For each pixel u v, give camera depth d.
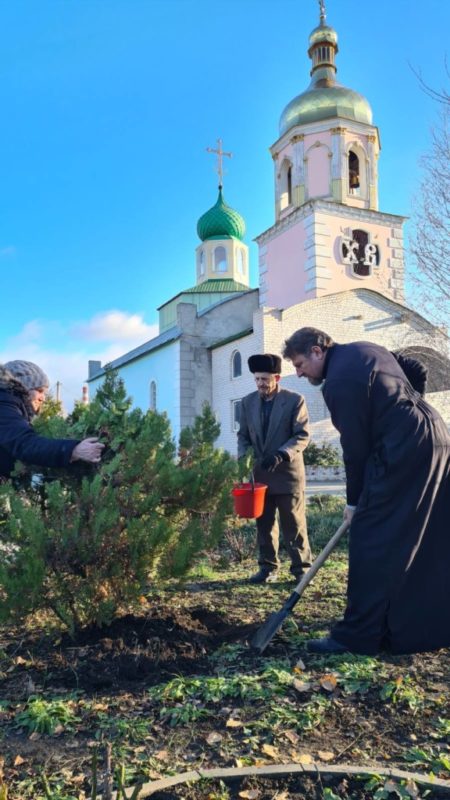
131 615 4.02
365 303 24.33
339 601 4.74
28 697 3.06
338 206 24.98
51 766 2.46
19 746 2.63
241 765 2.41
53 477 3.70
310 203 24.70
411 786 2.22
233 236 37.62
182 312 26.36
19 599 3.23
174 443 4.03
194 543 3.70
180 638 3.77
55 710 2.86
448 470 3.61
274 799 2.20
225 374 25.20
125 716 2.86
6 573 3.21
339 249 25.08
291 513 5.50
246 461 4.17
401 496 3.48
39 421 4.03
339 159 25.33
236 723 2.73
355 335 23.95
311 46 27.56
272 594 5.04
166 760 2.48
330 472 19.97
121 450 3.80
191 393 26.09
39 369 3.71
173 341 26.92
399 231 26.22
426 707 2.86
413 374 4.27
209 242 37.50
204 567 6.12
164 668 3.36
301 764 2.36
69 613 3.67
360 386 3.56
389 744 2.57
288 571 5.96
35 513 3.34
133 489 3.59
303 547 5.57
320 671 3.31
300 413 5.47
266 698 2.98
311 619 4.30
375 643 3.51
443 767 2.37
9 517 3.35
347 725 2.74
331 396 3.64
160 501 3.80
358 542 3.56
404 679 3.15
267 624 3.73
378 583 3.48
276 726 2.70
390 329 24.47
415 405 3.61
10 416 3.43
